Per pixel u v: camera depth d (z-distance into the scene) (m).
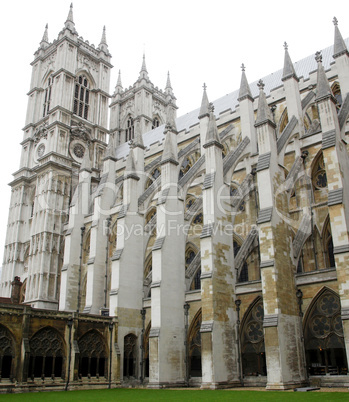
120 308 43.69
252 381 34.97
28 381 34.38
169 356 38.69
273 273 32.59
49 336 36.78
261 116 38.56
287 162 43.78
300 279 34.69
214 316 35.25
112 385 39.75
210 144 41.56
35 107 83.00
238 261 39.47
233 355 35.81
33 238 70.62
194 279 47.34
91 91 84.06
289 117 45.75
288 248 35.44
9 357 33.94
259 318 36.38
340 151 33.97
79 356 38.28
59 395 30.16
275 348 30.67
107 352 41.16
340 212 30.98
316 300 33.53
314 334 33.22
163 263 40.94
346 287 29.14
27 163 79.94
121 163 73.25
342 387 30.20
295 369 31.31
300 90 50.53
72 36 82.25
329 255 38.62
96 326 40.69
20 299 71.62
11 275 73.94
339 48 43.81
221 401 22.81
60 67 78.81
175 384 38.28
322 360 32.41
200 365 39.44
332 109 34.56
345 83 42.72
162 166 45.84
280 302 32.06
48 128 76.12
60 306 59.53
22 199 78.12
